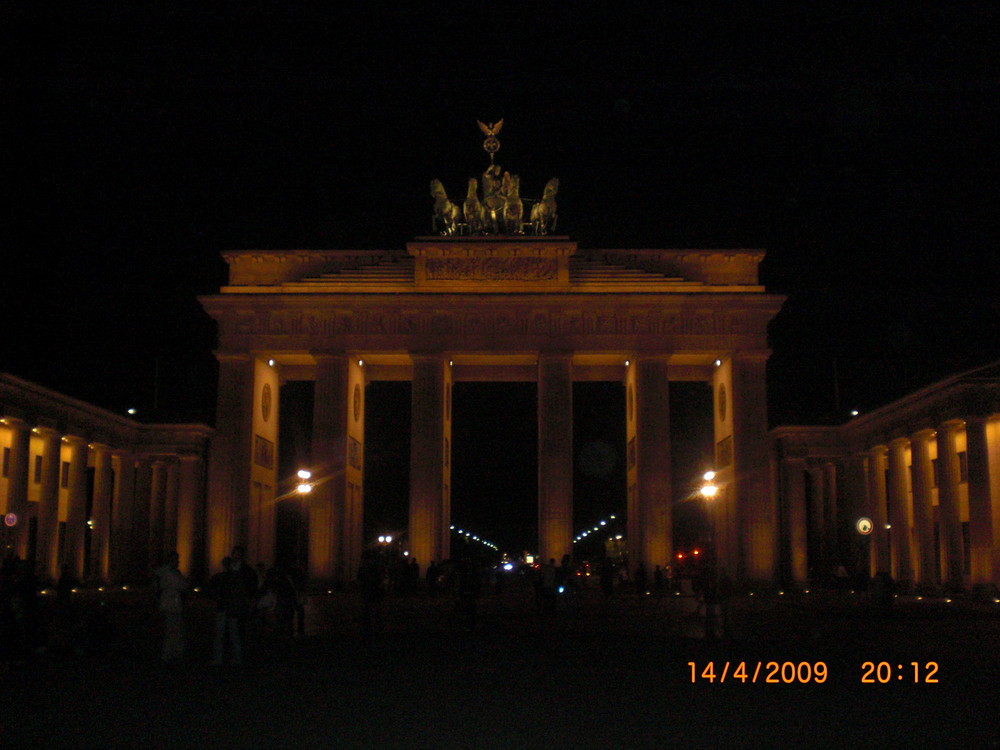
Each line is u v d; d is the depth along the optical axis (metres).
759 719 20.23
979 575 72.25
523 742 17.98
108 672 28.81
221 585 30.38
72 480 89.25
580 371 97.12
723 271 88.44
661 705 22.06
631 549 90.94
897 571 88.50
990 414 73.88
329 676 27.58
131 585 98.25
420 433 85.50
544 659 31.86
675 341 86.56
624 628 45.78
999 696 23.28
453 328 86.94
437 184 90.31
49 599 67.25
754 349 86.19
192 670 29.27
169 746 17.81
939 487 79.62
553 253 87.06
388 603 66.00
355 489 91.31
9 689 25.20
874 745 17.56
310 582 84.06
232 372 86.94
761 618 53.38
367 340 86.94
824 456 98.62
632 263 88.88
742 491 85.19
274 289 87.50
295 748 17.58
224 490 85.25
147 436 98.38
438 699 23.14
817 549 105.06
